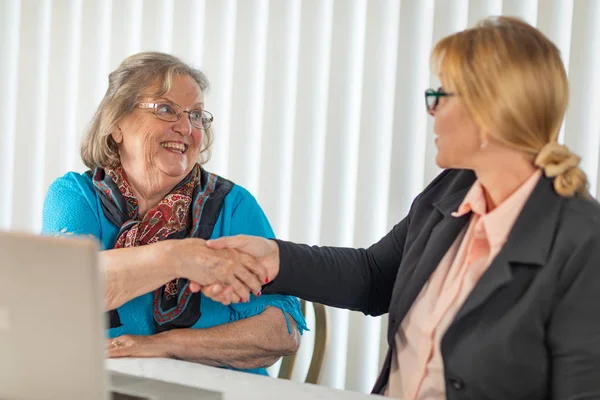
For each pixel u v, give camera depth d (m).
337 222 2.56
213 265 1.68
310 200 2.57
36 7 2.73
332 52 2.51
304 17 2.53
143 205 1.99
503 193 1.38
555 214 1.28
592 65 2.40
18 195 2.78
